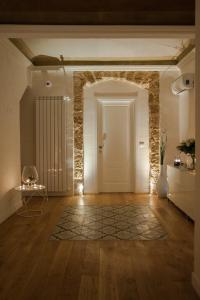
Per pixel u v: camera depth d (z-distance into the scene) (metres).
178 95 6.23
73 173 6.27
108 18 2.97
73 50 5.18
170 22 3.08
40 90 6.18
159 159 6.27
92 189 6.36
